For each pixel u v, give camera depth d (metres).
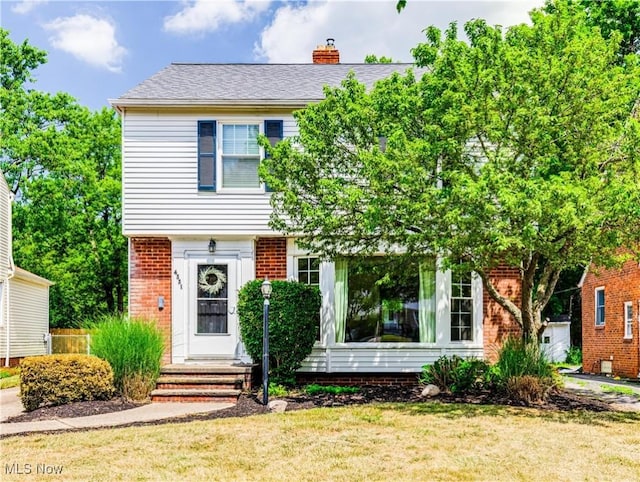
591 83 9.77
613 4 18.34
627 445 8.03
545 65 9.66
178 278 13.67
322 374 13.62
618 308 22.30
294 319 12.36
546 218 8.88
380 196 10.03
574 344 36.72
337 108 11.06
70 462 7.21
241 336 12.80
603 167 10.43
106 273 32.00
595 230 9.38
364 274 13.93
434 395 11.65
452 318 13.93
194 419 9.79
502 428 8.89
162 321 13.62
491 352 13.84
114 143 30.77
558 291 37.22
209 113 13.78
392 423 9.18
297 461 7.25
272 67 16.55
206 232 13.59
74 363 11.18
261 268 13.89
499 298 11.96
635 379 20.58
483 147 10.30
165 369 12.32
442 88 10.06
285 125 13.85
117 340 11.78
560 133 9.91
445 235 9.87
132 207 13.56
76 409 10.62
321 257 12.04
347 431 8.69
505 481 6.55
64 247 31.80
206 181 13.64
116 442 8.12
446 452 7.62
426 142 9.80
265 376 11.05
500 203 8.88
